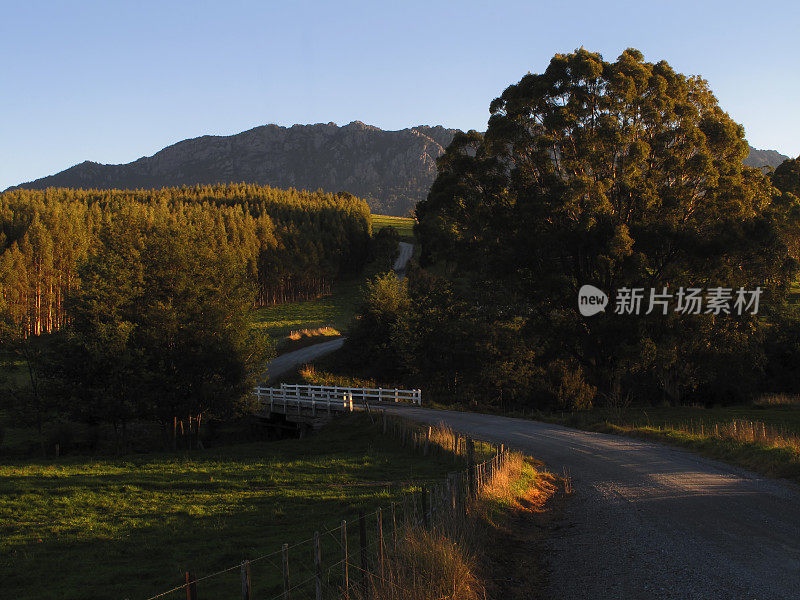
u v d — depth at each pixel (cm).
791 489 1702
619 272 4441
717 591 920
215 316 3938
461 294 5481
